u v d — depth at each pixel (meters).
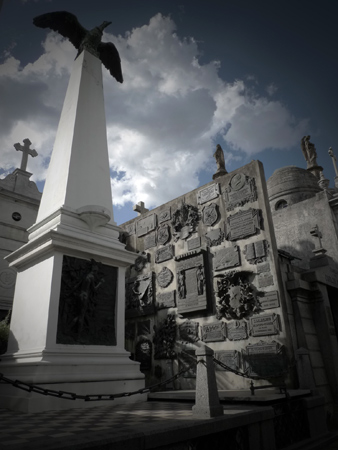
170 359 13.52
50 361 7.75
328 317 11.38
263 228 12.26
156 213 16.91
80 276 9.28
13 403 7.42
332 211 18.94
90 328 9.09
